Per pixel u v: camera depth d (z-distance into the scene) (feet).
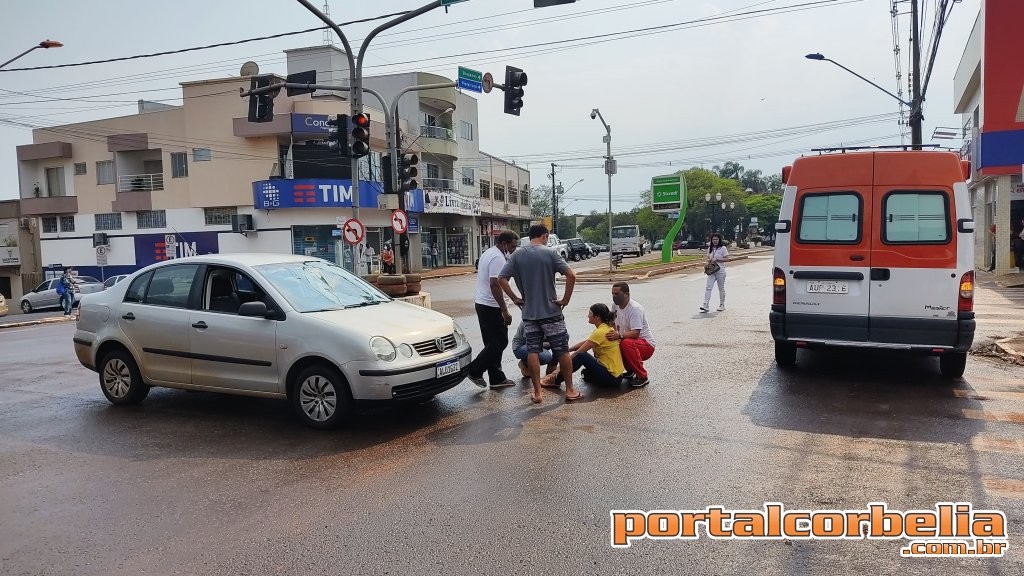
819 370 27.66
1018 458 16.94
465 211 156.76
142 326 24.08
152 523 14.58
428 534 13.58
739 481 15.90
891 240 24.07
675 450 18.19
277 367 21.54
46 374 32.89
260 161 118.62
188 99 121.39
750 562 12.22
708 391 24.59
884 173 24.20
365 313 22.29
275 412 23.68
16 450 20.12
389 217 130.93
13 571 12.60
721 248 48.57
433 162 152.35
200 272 23.80
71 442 20.77
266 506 15.30
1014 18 65.10
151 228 127.13
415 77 143.13
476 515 14.42
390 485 16.31
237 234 120.88
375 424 21.61
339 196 118.11
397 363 20.59
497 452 18.45
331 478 16.94
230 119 119.24
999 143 66.39
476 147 172.86
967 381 25.07
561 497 15.24
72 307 83.35
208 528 14.24
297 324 21.29
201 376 23.11
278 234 118.32
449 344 22.68
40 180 138.10
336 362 20.48
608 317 25.66
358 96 50.01
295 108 116.67
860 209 24.45
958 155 23.72
